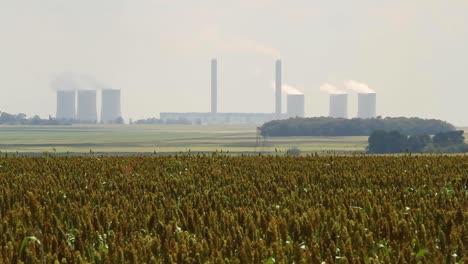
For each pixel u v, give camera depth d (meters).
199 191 65.06
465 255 35.72
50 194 59.34
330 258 33.62
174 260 34.16
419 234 40.16
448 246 38.47
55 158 105.50
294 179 71.88
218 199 56.94
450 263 35.19
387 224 41.41
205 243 35.94
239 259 33.84
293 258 35.06
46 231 41.78
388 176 73.44
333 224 42.22
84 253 36.91
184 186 67.69
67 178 74.62
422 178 72.62
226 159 104.19
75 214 46.59
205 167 88.75
